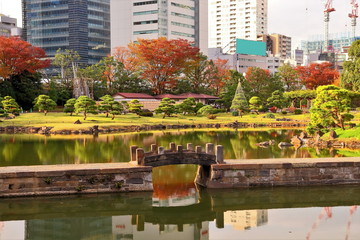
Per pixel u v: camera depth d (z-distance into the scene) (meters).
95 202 22.70
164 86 107.88
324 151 38.78
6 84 83.25
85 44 156.62
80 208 22.30
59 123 64.44
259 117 82.94
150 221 20.97
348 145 42.78
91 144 44.69
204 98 103.62
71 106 75.06
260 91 101.94
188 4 161.75
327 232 18.72
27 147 41.91
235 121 74.81
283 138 51.81
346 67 67.50
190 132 60.81
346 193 24.69
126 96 93.25
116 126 63.91
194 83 112.06
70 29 154.62
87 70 102.25
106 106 69.31
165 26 152.62
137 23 153.00
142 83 108.50
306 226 19.61
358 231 18.81
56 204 22.19
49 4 157.25
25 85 87.06
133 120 71.62
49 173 22.39
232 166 24.70
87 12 157.25
